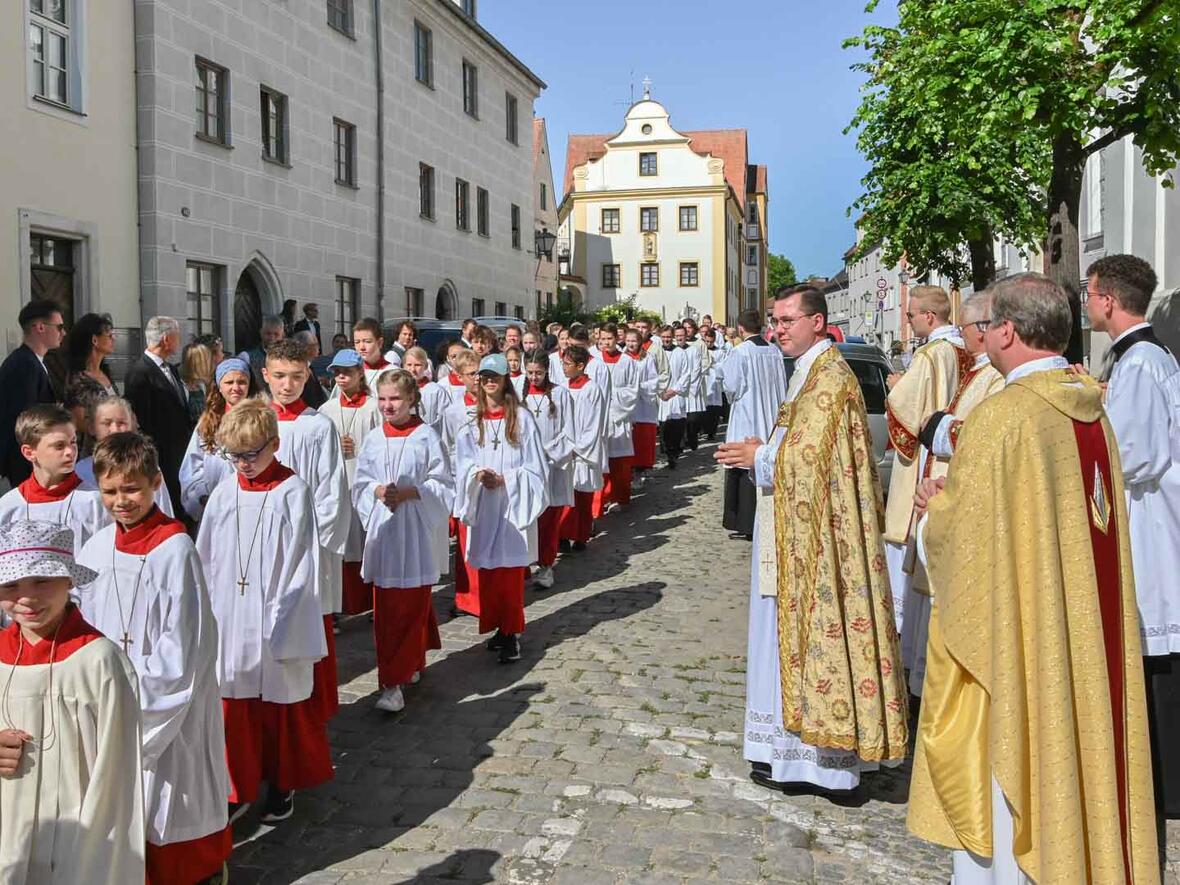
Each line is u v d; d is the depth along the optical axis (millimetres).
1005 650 2885
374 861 3883
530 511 6359
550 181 38344
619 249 54125
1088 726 2871
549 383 8336
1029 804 2873
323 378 14250
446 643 6820
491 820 4207
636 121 53812
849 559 4148
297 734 4203
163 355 7031
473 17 27312
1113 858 2830
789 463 4207
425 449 5633
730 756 4855
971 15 8320
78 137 12961
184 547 3445
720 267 53469
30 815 2838
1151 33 7637
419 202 23422
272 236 17234
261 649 4105
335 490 5242
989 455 2949
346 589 7109
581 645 6691
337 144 19891
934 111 9906
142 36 14008
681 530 10695
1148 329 4203
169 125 14414
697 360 17234
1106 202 16391
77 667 2877
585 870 3781
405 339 10961
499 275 28719
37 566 2771
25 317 6328
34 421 4277
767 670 4445
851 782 4309
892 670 4176
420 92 23328
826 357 4332
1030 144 13148
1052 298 3018
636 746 4980
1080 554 2904
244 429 4129
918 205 13750
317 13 18703
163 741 3256
